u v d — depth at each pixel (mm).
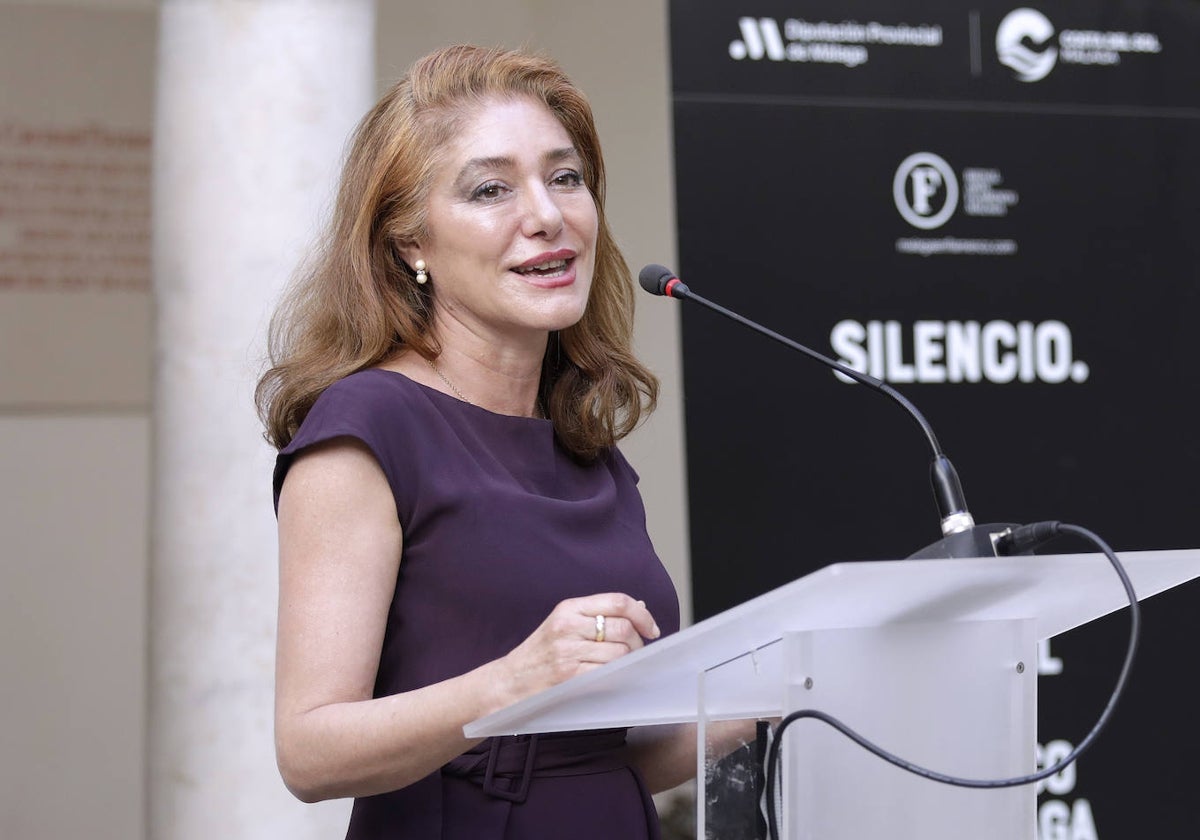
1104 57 12109
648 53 14922
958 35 11922
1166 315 12000
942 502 4336
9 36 15406
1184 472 11922
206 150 9008
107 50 15609
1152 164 12070
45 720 15945
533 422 4926
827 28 11734
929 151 11812
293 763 4129
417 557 4492
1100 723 3525
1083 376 11852
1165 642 11633
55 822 15891
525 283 4746
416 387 4695
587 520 4797
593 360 5316
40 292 15688
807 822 3699
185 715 8664
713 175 11508
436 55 5078
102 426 16125
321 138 9086
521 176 4801
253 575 8758
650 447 14602
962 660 3971
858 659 3803
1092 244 11953
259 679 8711
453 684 3951
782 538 11375
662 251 14836
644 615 3857
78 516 16094
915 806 3842
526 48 5305
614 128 14859
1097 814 11484
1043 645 11547
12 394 15742
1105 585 4004
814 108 11672
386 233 4914
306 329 4988
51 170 15570
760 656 3793
